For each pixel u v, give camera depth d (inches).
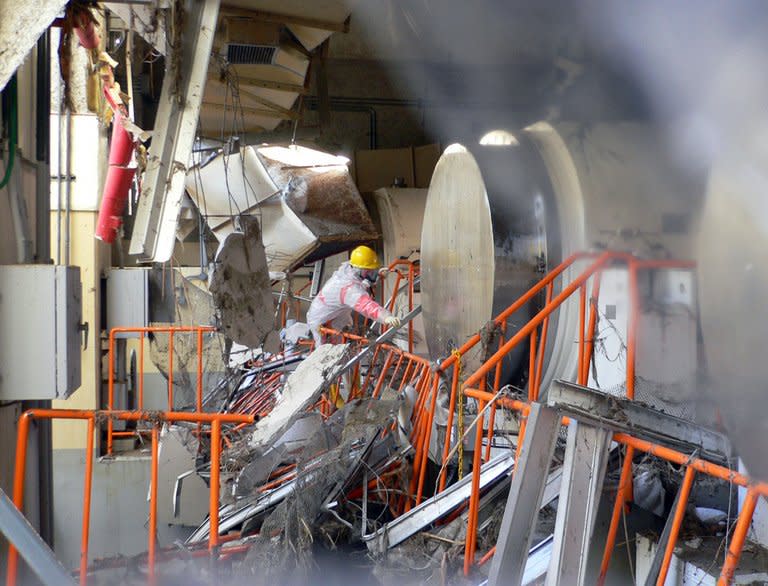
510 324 238.7
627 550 166.2
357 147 700.0
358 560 194.4
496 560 137.7
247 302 250.7
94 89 238.5
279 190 418.0
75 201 355.6
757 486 106.0
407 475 222.8
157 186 189.3
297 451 217.5
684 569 145.4
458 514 200.4
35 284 174.4
